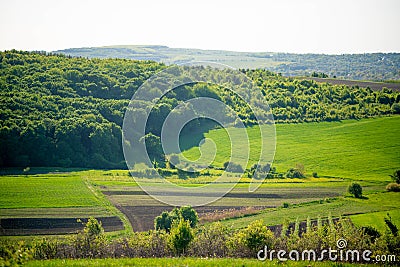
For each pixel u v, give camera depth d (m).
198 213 41.69
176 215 35.84
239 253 21.89
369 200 55.94
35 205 46.53
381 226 42.09
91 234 24.19
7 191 51.22
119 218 41.44
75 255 22.12
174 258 17.97
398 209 50.84
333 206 51.38
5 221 41.09
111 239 29.98
